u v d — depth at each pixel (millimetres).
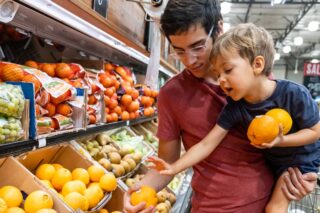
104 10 1951
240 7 10734
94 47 2510
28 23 1709
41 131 1369
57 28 1807
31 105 1247
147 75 3027
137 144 2742
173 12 1126
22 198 1267
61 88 1550
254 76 1177
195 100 1363
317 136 1203
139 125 3514
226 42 1149
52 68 1726
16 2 1206
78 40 2209
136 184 1416
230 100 1305
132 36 2650
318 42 16219
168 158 1486
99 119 2039
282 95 1229
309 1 9578
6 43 1899
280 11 11055
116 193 1850
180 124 1435
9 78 1328
